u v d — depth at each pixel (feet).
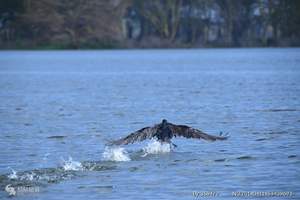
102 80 464.24
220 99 313.73
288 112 259.19
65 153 182.29
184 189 144.15
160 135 151.33
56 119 250.16
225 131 214.48
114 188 145.89
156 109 276.21
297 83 402.31
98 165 165.78
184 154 176.86
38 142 199.82
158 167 162.91
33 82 454.81
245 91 355.56
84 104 301.22
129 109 277.85
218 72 530.27
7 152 184.85
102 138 205.87
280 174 154.20
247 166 162.40
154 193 141.90
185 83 422.00
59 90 383.86
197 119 244.63
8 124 238.27
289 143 190.49
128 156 174.81
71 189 145.48
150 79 465.06
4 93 367.66
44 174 157.99
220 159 170.40
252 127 221.87
